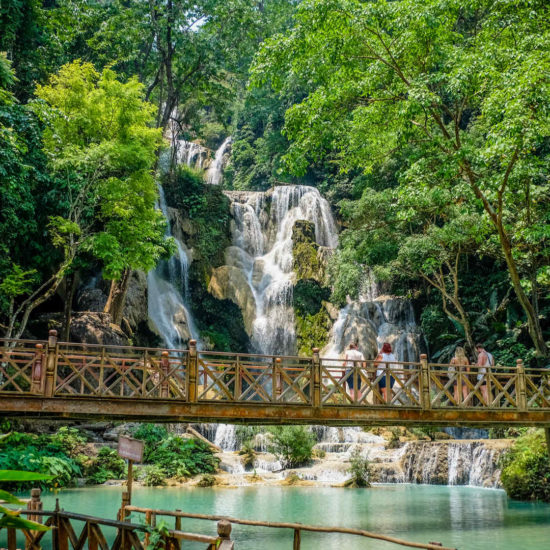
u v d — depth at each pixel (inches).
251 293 1219.2
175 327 1105.4
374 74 622.5
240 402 445.1
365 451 856.9
